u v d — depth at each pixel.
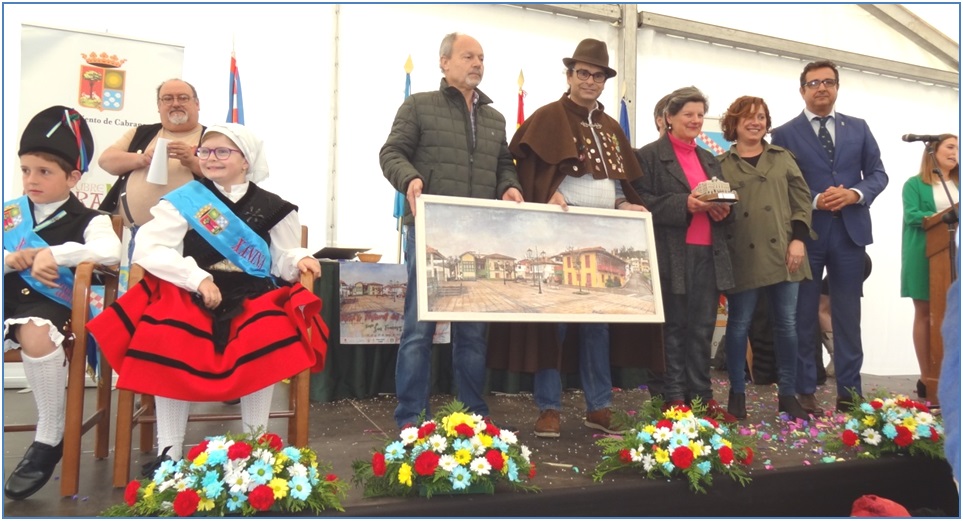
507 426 3.11
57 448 2.02
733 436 2.40
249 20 4.71
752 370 4.84
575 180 2.90
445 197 2.54
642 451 2.24
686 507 2.20
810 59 6.45
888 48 6.87
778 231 3.21
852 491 2.48
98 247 2.18
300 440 2.15
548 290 2.59
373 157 4.91
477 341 2.72
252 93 4.66
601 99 5.66
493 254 2.54
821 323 5.13
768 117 3.43
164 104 3.21
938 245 4.02
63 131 2.34
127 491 1.78
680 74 5.96
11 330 2.05
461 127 2.71
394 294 3.99
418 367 2.60
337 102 4.82
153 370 1.91
